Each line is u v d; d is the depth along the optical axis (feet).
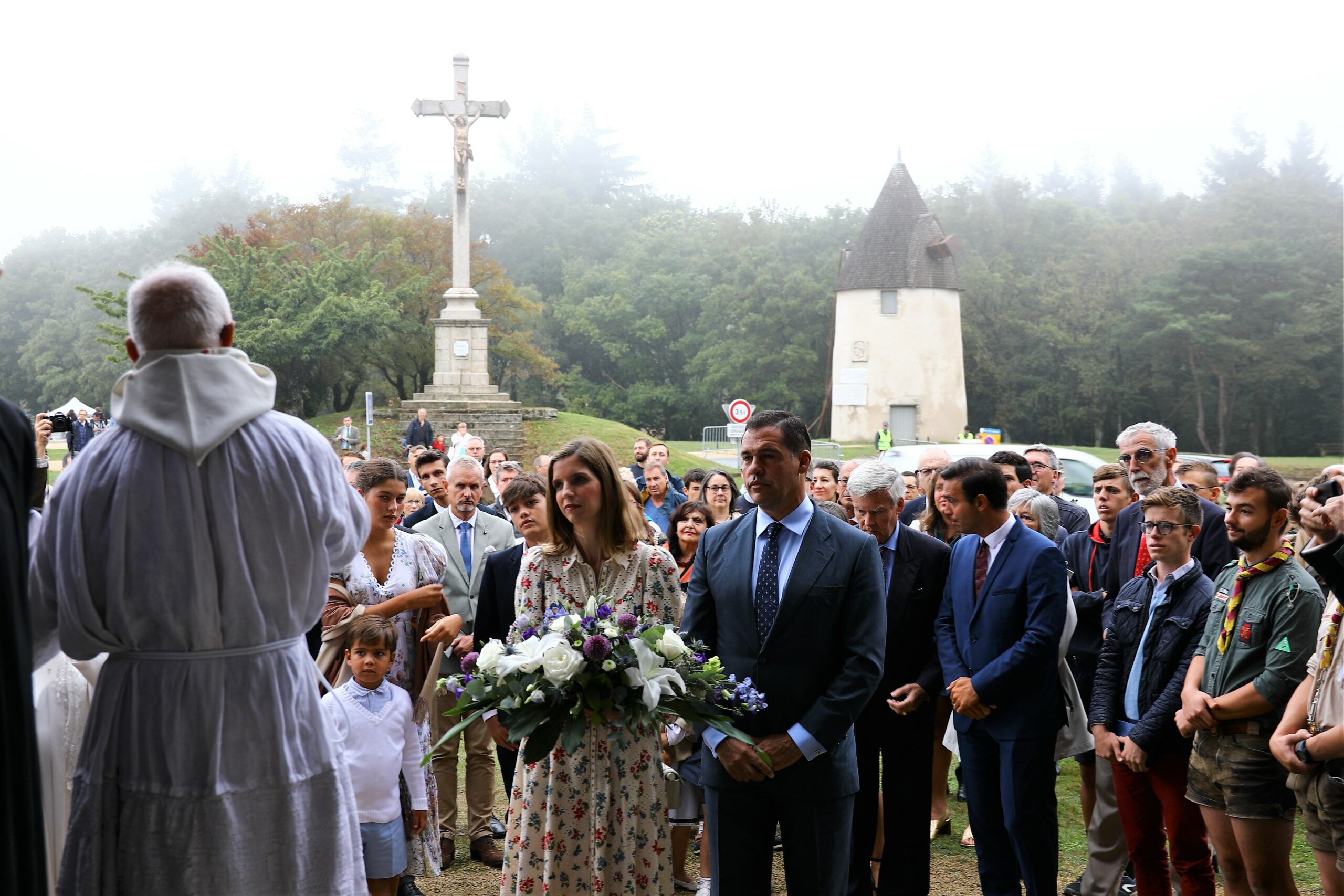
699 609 12.92
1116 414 214.69
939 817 19.80
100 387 254.27
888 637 16.28
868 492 16.46
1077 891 16.58
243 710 8.18
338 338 145.07
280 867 8.27
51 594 8.01
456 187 109.91
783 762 11.64
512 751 15.10
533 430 111.65
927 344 168.45
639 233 284.82
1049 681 14.66
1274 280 201.05
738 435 60.18
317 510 8.54
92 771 8.07
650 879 12.51
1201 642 14.24
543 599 13.35
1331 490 12.18
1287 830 13.34
